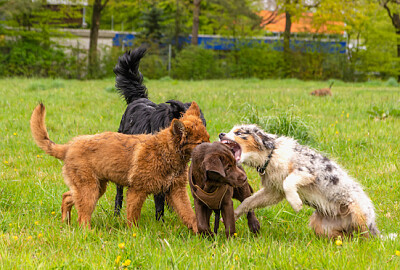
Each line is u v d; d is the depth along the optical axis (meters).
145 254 4.12
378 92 20.83
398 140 9.48
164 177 5.15
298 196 4.75
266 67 36.19
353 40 38.62
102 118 12.27
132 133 6.48
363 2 34.59
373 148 8.89
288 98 15.88
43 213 5.67
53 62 32.41
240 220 5.64
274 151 5.01
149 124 6.18
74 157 5.26
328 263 3.82
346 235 4.95
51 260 4.02
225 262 3.84
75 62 32.66
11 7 30.14
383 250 4.13
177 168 5.15
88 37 36.72
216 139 9.26
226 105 13.89
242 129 5.17
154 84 26.33
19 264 3.85
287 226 5.46
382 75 37.03
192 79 33.28
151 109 6.44
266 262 3.86
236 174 4.57
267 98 15.98
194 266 3.87
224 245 4.46
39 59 31.45
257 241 4.67
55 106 14.10
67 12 34.00
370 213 4.79
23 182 6.96
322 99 16.03
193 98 14.79
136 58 7.52
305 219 5.62
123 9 46.81
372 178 7.04
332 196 4.86
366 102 15.23
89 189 5.24
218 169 4.35
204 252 4.30
